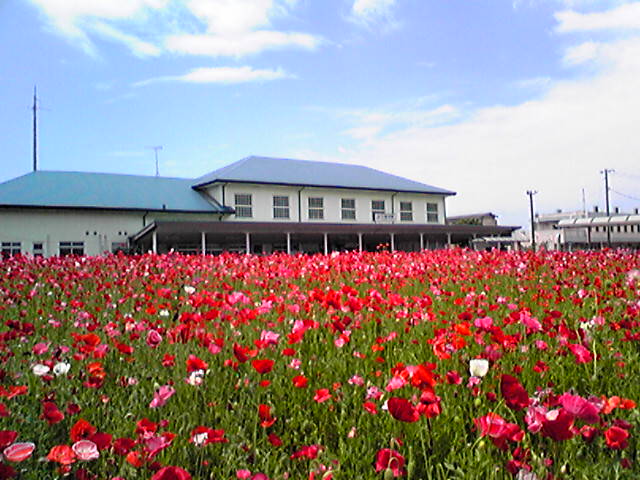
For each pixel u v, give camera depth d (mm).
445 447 1721
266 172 27875
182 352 2680
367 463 1663
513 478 1460
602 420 1827
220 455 1771
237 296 3322
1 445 1337
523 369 2266
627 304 3760
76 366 2559
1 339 2760
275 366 2527
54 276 7422
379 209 30203
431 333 3133
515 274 7285
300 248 26969
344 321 2803
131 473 1614
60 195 22375
